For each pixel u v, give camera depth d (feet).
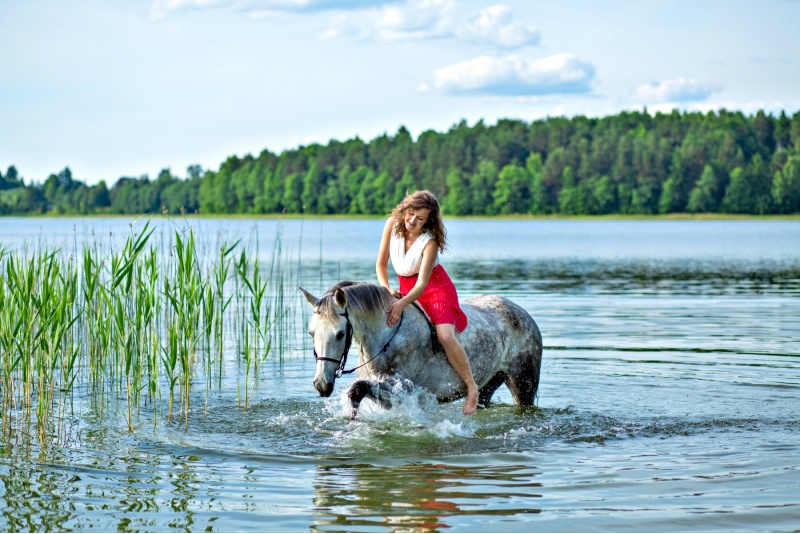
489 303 26.71
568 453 22.39
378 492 19.15
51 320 27.43
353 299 22.67
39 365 27.07
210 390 30.91
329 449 22.71
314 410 27.45
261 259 105.29
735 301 59.67
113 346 32.17
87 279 29.04
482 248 150.51
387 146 466.29
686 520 17.34
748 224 324.39
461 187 398.42
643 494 18.97
